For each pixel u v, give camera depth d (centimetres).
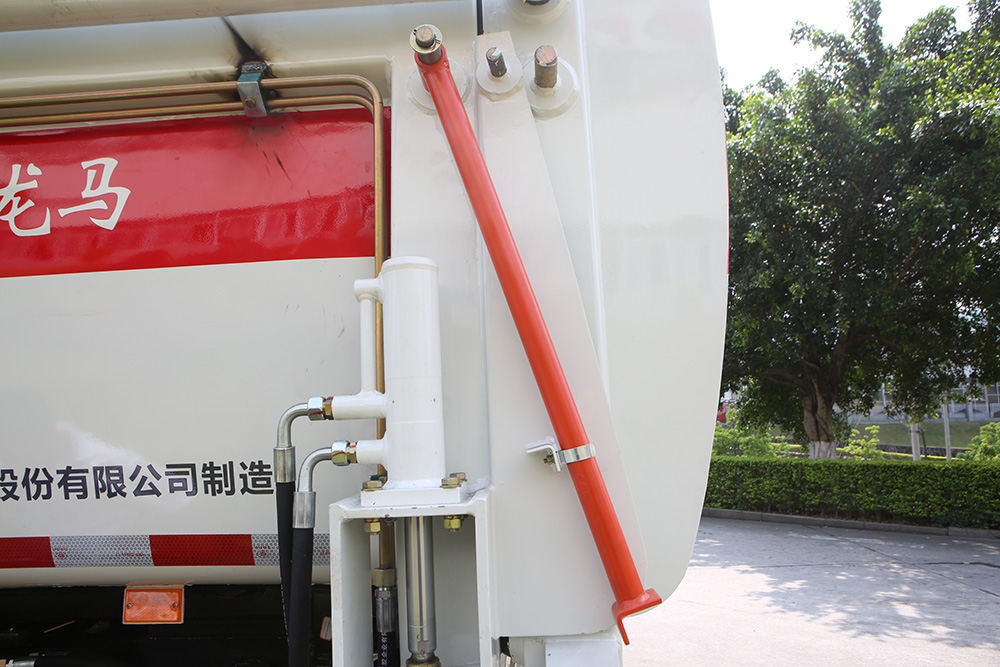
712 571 756
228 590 148
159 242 136
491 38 121
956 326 984
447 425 116
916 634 525
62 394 134
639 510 114
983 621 553
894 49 1028
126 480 133
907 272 988
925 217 868
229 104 135
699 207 120
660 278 118
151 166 139
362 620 108
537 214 116
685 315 118
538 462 111
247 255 135
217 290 134
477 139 120
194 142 139
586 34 126
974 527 922
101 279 136
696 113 123
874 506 1003
